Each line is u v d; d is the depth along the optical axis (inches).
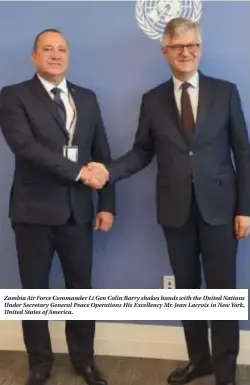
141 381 96.4
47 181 87.7
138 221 103.7
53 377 98.2
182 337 105.2
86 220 90.9
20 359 106.0
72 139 87.9
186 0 96.5
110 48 100.1
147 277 104.7
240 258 100.7
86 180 85.5
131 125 101.6
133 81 100.4
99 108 97.3
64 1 100.0
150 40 98.7
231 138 85.4
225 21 95.9
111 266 105.6
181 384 94.8
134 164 91.0
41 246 90.4
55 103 87.3
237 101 85.4
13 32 101.8
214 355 89.7
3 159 105.2
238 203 85.3
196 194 83.7
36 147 84.3
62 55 86.9
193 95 85.1
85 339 96.1
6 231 107.1
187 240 87.7
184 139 83.9
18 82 102.8
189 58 82.7
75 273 93.0
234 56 96.6
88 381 95.2
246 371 99.3
